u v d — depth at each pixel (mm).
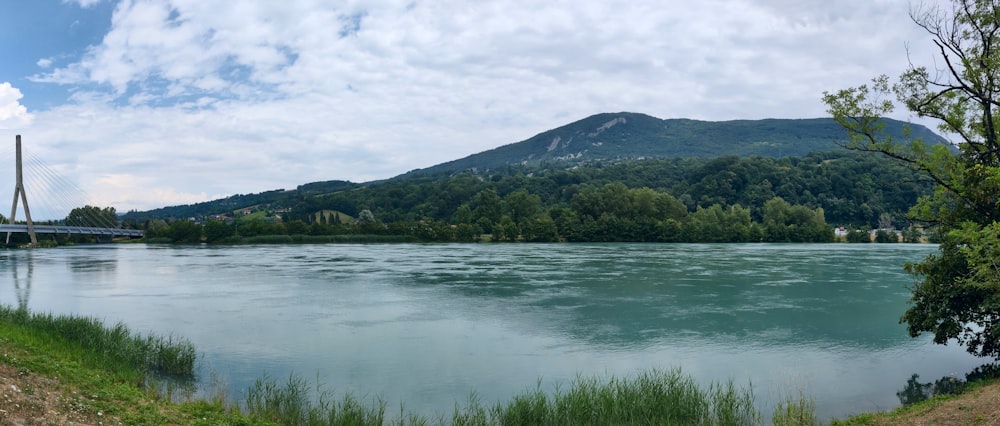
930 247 128750
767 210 161500
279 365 26750
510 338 32812
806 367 27359
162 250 120125
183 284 56875
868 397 22875
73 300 46000
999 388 18797
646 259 88500
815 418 18469
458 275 64875
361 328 35188
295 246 137500
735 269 71812
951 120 25188
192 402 18609
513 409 18609
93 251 116688
